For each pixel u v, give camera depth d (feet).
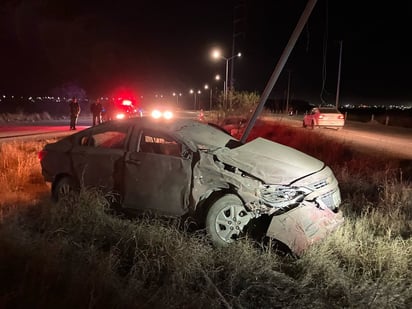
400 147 59.82
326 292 14.61
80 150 22.21
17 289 12.17
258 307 13.85
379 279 15.28
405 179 34.63
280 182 18.56
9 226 16.31
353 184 30.17
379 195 26.45
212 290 14.05
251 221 19.36
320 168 20.58
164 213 19.70
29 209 20.17
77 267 13.89
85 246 16.46
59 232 17.37
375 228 21.13
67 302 11.81
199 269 15.12
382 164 41.52
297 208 18.22
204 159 19.12
